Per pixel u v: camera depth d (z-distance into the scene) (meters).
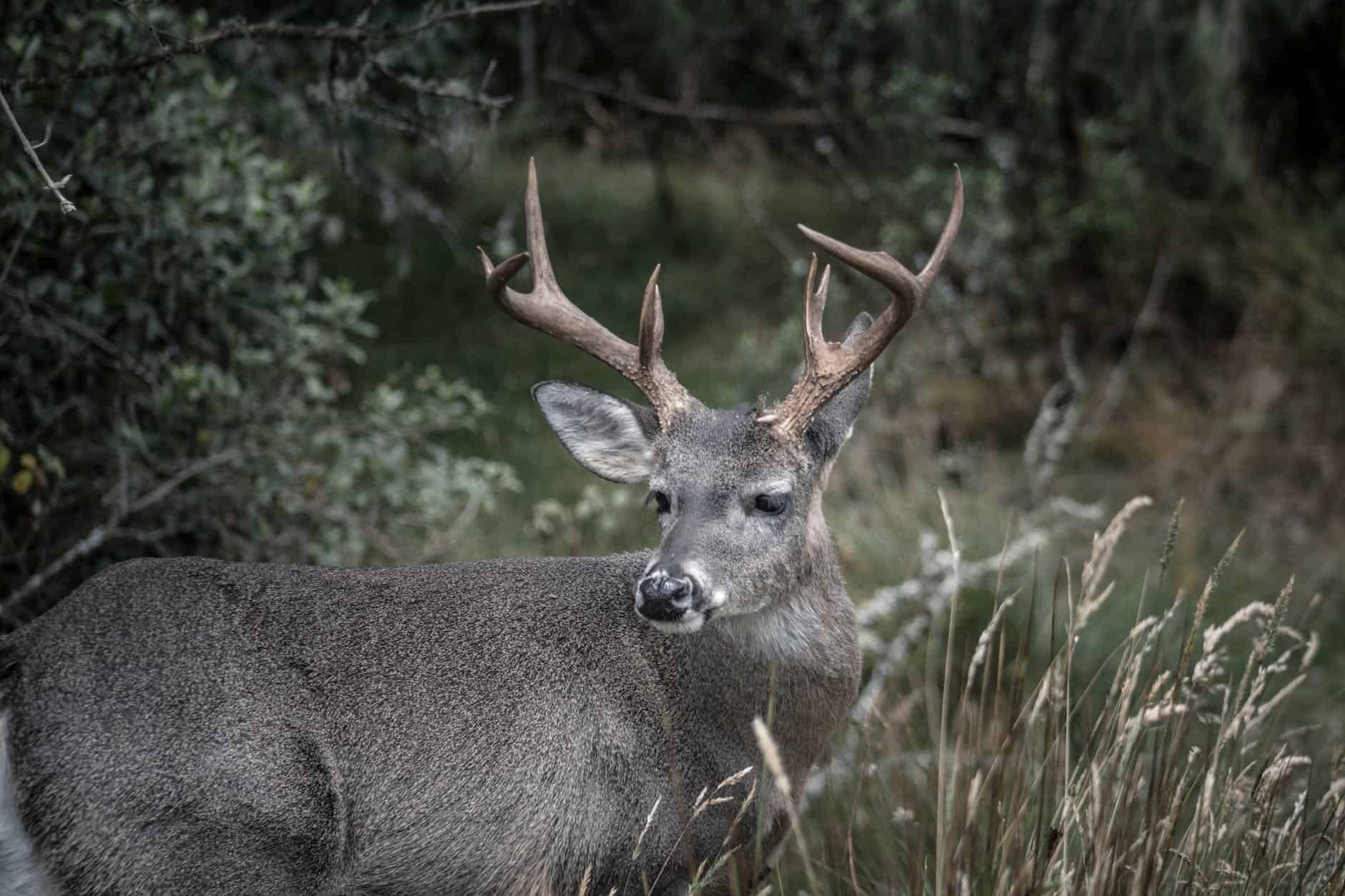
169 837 6.56
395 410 11.78
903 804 8.70
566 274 23.28
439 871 7.11
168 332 10.27
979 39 19.83
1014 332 17.98
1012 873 6.76
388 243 23.11
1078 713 10.09
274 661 6.94
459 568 7.66
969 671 7.27
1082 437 15.99
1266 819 6.98
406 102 13.98
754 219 24.30
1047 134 19.56
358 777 6.94
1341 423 15.57
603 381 18.58
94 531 9.13
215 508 10.15
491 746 7.12
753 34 21.16
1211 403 16.73
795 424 7.40
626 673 7.40
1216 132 18.05
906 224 18.81
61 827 6.43
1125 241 18.36
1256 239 17.66
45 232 9.37
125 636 6.80
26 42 8.93
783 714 7.59
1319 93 19.17
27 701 6.52
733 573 7.12
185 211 9.80
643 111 22.59
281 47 13.56
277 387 10.86
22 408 9.73
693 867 7.39
